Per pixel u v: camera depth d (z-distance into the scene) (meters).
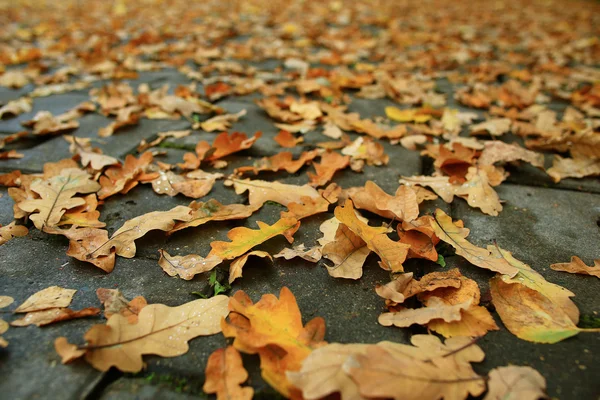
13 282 0.41
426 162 0.64
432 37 1.52
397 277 0.40
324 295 0.40
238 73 1.05
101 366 0.33
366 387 0.30
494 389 0.32
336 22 1.83
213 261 0.42
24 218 0.49
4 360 0.34
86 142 0.66
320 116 0.75
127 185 0.54
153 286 0.41
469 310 0.38
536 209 0.53
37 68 1.07
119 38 1.46
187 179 0.56
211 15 1.96
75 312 0.37
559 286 0.40
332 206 0.52
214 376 0.33
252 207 0.51
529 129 0.72
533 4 2.58
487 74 1.09
